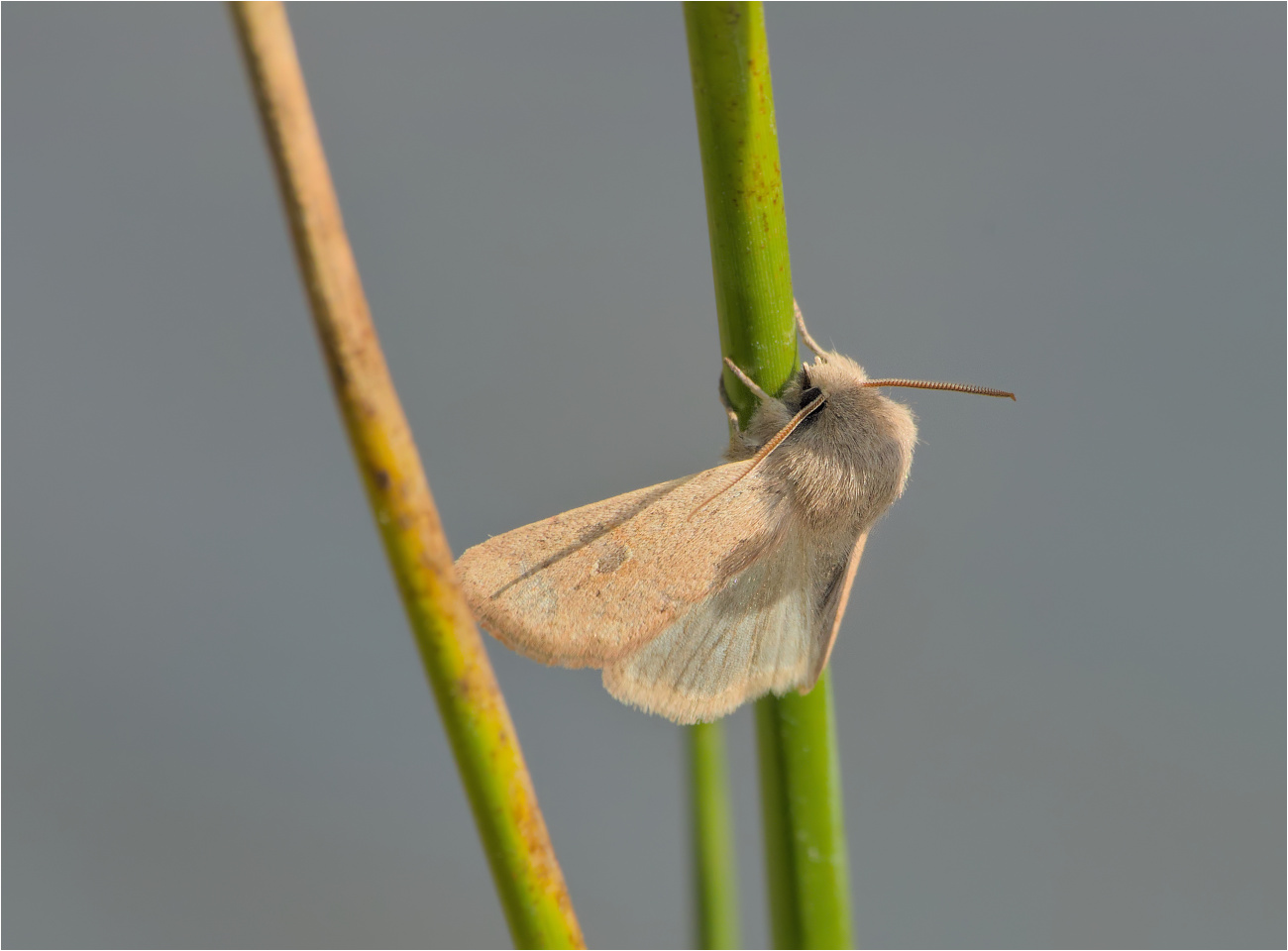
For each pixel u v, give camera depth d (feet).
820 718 0.76
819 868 0.76
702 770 0.77
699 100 0.74
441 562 0.71
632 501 0.78
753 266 0.75
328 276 0.71
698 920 0.77
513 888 0.72
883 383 0.78
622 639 0.77
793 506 0.78
